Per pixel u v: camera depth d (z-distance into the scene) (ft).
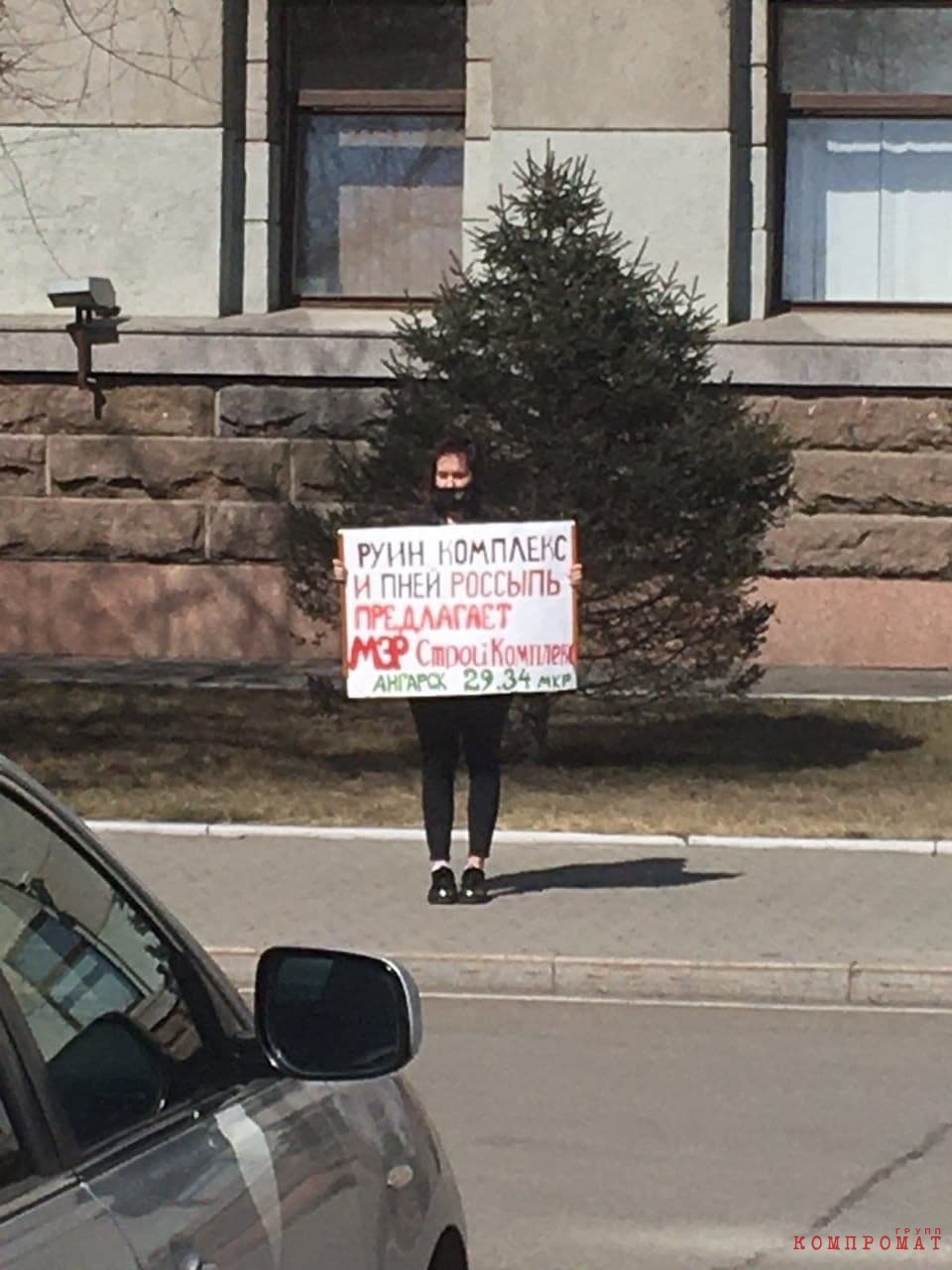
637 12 66.08
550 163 48.78
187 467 66.18
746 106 67.26
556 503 46.26
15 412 66.28
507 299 47.34
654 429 46.75
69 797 45.73
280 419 65.77
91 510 66.39
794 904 37.35
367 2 68.90
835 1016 32.19
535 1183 23.34
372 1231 11.21
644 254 63.10
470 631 36.35
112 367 65.72
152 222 67.15
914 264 68.80
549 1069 28.50
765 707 57.36
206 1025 11.14
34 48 63.72
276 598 66.23
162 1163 9.59
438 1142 12.96
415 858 41.14
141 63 66.74
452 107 68.69
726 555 46.83
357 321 67.77
